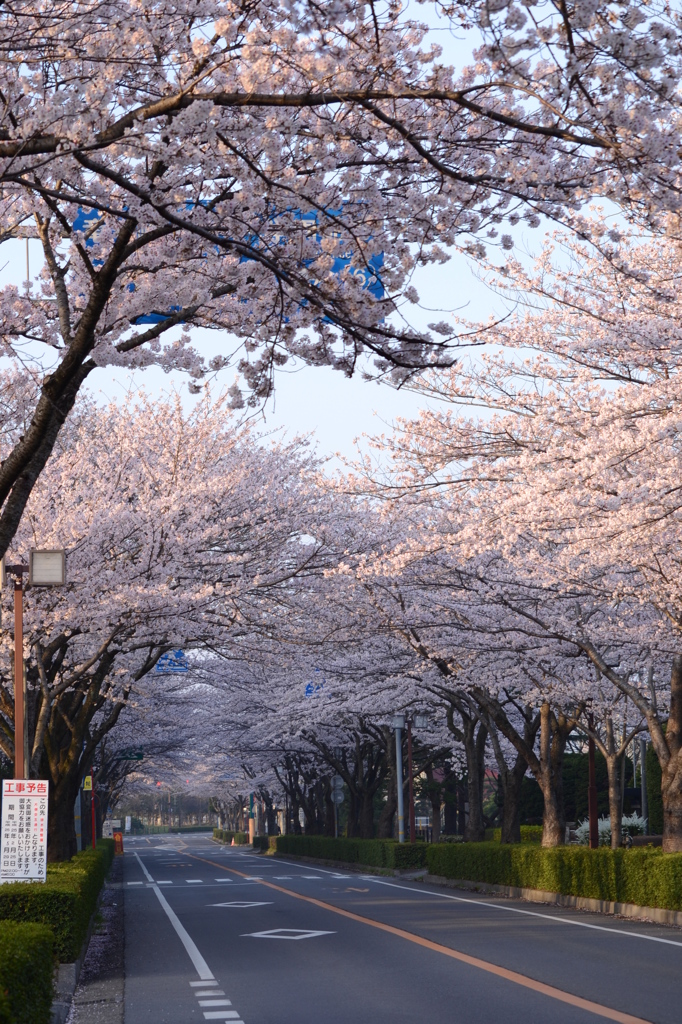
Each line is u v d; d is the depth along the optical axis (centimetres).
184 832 18825
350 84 804
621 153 730
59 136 709
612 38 649
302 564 2327
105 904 2797
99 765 5038
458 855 3112
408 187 873
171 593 1998
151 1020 1073
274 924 2028
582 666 2702
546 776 2819
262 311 908
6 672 2141
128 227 763
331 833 6112
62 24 742
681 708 2188
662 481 1650
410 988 1214
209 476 2367
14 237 998
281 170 836
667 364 1889
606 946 1559
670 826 2122
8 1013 642
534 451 2006
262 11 788
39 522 1989
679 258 1789
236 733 5588
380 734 4928
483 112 698
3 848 1473
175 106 725
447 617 2606
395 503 2234
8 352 1091
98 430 2469
